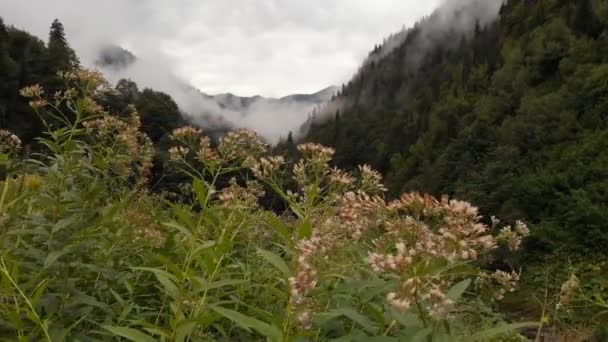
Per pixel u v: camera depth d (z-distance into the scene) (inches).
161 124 642.2
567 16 3388.3
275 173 155.3
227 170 152.2
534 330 309.1
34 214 134.8
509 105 2947.8
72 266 123.1
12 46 1758.1
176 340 97.4
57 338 98.4
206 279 123.3
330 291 117.3
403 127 4862.2
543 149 1969.7
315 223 134.9
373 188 146.7
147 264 148.7
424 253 95.5
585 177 1311.5
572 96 2182.6
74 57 1194.0
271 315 97.6
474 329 171.6
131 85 703.7
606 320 344.5
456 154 2635.3
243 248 173.6
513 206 1380.4
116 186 178.5
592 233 871.1
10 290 97.9
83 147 158.4
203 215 129.7
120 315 127.6
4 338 100.1
